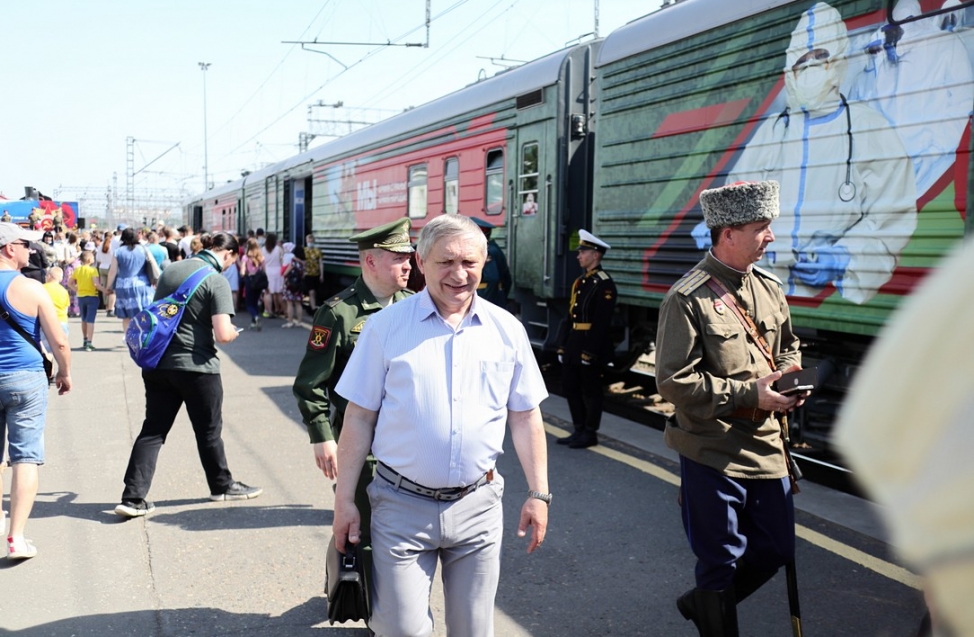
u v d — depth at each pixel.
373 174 14.44
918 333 0.53
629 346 9.00
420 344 2.66
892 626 3.53
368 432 2.76
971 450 0.51
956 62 4.68
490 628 2.75
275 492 5.59
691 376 3.04
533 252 9.52
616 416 7.93
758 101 6.13
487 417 2.67
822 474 5.99
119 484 5.79
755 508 3.13
